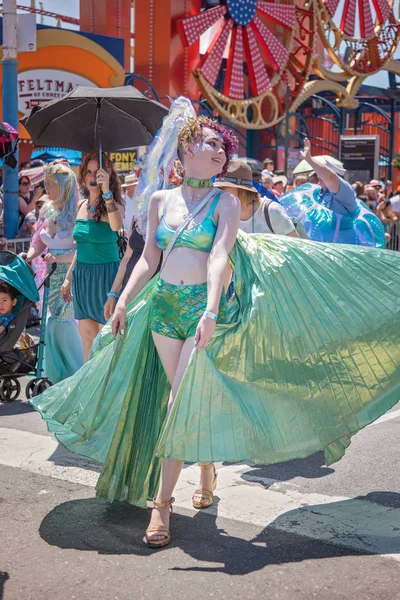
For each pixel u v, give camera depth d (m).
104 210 5.82
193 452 3.45
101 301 5.89
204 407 3.48
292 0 21.62
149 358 3.86
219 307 3.67
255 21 20.17
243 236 3.83
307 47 21.98
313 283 3.81
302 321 3.75
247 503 4.11
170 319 3.65
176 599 3.09
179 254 3.61
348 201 6.48
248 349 3.65
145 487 3.90
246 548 3.55
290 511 4.01
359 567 3.37
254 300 3.68
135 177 6.71
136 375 3.84
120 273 4.84
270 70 23.00
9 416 5.86
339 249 3.90
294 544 3.60
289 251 3.82
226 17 19.72
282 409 3.66
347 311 3.82
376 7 23.92
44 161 13.85
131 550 3.53
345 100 23.89
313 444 3.69
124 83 16.77
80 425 3.85
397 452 5.05
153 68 19.94
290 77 23.11
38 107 6.60
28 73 15.33
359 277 3.88
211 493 4.05
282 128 22.92
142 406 3.88
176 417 3.41
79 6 20.73
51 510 3.97
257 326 3.66
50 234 6.48
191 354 3.42
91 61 16.05
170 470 3.60
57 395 3.97
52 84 15.60
